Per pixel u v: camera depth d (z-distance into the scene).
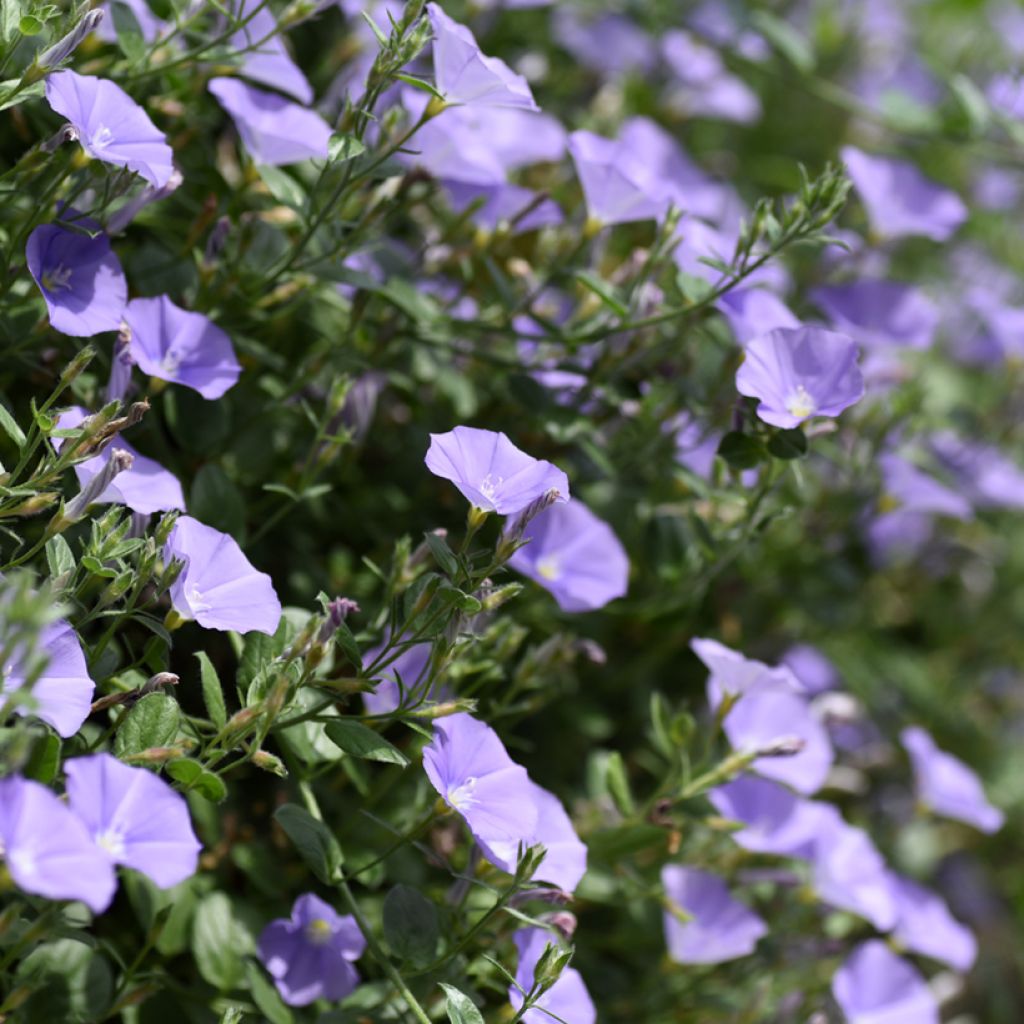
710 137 8.20
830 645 6.92
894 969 5.63
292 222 4.74
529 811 3.85
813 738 5.16
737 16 7.11
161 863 2.89
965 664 7.79
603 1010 5.14
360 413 4.66
